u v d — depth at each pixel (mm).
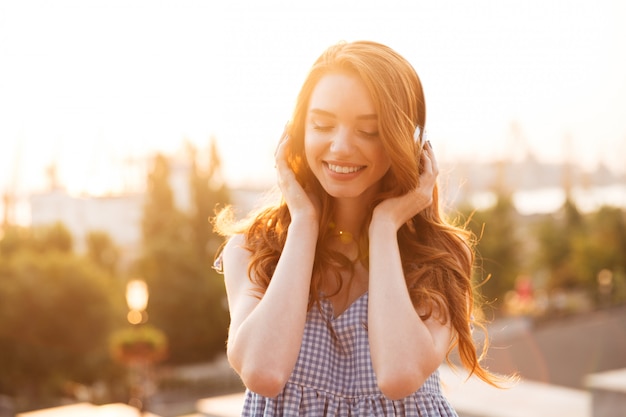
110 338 32406
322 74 1387
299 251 1388
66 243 40938
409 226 1546
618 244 48875
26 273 31859
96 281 32844
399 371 1297
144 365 17938
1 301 31328
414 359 1308
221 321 39656
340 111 1341
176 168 54781
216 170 46125
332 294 1441
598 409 7328
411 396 1368
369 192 1475
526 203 70625
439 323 1400
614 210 50438
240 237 1543
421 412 1374
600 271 47594
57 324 31828
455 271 1478
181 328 39094
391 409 1355
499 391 8734
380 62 1351
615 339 29781
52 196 65875
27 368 31375
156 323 38844
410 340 1314
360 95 1337
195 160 48594
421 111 1431
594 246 48438
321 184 1436
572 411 8023
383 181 1475
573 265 51031
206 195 44719
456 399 8336
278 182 1470
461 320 1438
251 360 1306
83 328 32094
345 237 1485
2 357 31203
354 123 1345
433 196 1558
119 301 35219
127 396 31500
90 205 65625
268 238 1492
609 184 72438
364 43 1391
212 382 32375
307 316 1412
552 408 8156
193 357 39094
